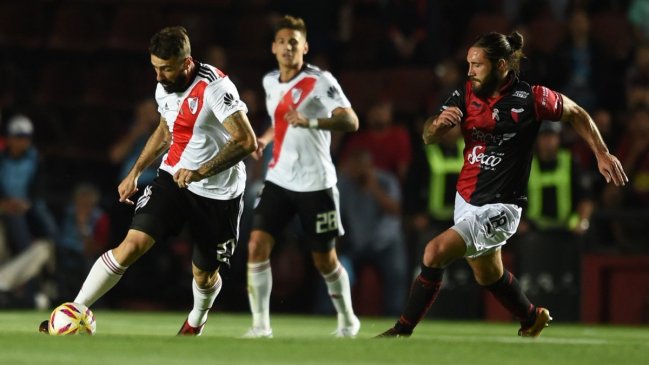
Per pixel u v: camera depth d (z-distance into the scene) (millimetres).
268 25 71000
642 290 55281
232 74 64000
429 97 65062
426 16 69000
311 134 33750
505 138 29484
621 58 65438
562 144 60375
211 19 72438
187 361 20781
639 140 58188
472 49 29203
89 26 71750
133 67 70125
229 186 29469
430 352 23516
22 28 71688
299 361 21328
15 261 56469
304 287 58781
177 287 58469
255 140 28188
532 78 63562
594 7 71688
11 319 41312
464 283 54812
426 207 54094
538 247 54250
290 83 34219
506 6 72500
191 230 29703
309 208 33906
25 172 58344
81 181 67062
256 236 33594
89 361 20281
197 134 28656
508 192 29594
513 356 23266
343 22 72125
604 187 60438
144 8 72062
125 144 60719
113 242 58094
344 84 68250
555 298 54406
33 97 69062
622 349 25859
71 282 57625
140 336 25891
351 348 23875
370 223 57031
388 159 60375
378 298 57875
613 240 56906
